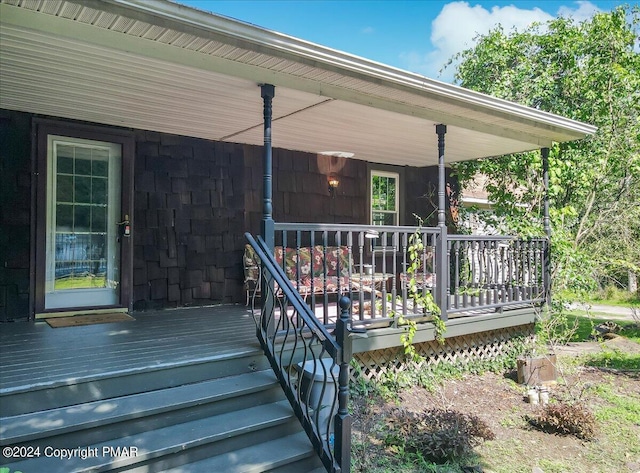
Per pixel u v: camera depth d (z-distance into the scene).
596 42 8.40
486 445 3.81
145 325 4.45
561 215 6.94
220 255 5.90
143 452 2.52
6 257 4.52
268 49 3.22
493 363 5.65
